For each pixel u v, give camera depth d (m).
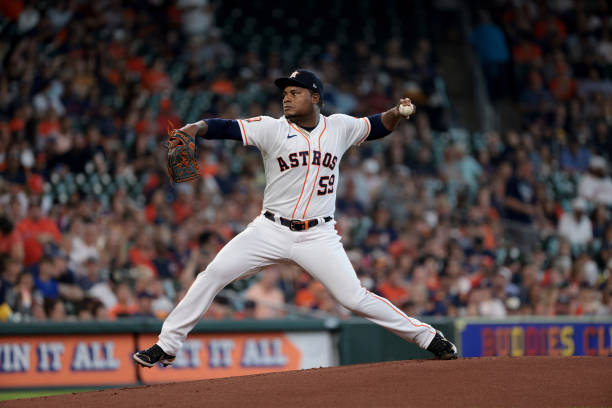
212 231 35.06
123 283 32.38
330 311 34.09
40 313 30.28
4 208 34.59
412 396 13.97
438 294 35.38
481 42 62.00
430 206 44.53
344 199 43.53
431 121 55.16
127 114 44.62
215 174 42.09
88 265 32.59
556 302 37.97
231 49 59.25
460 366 15.77
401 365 16.09
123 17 53.25
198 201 39.25
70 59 45.84
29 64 44.50
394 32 67.00
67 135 40.31
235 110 48.75
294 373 16.14
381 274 35.75
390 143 48.31
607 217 48.66
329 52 59.59
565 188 51.03
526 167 48.72
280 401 14.02
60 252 32.75
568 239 45.75
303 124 16.39
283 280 35.19
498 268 38.91
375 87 54.41
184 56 54.28
